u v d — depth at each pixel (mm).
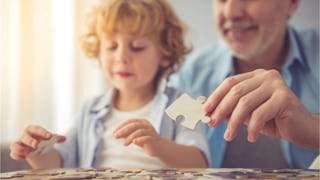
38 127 758
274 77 524
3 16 1463
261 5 1161
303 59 1161
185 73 1188
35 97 1482
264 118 484
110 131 1038
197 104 512
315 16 1160
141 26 1065
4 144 1248
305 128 540
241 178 413
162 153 801
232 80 520
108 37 1091
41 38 1488
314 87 1150
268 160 1113
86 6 1444
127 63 1062
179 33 1184
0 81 1461
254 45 1172
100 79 1401
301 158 1101
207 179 405
